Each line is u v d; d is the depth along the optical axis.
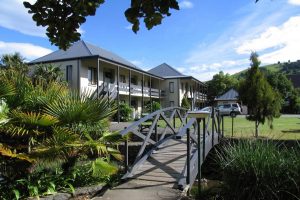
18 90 6.10
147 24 3.30
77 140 5.74
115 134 6.53
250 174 4.71
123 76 31.34
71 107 5.76
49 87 6.46
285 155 4.95
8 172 5.59
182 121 12.32
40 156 5.32
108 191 5.99
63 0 3.67
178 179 6.66
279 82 46.97
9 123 5.50
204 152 8.74
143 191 5.98
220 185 5.41
